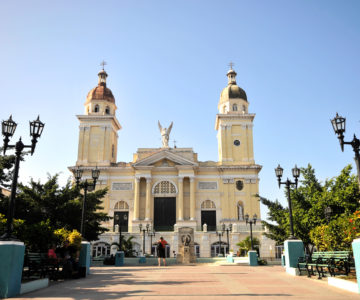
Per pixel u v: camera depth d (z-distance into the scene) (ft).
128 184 168.25
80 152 170.91
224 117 176.04
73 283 41.96
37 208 86.28
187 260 99.04
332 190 71.10
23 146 38.45
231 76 193.67
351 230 43.75
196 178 168.76
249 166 167.12
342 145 37.99
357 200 66.23
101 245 140.87
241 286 37.14
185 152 169.68
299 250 53.31
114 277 49.85
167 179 166.61
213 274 53.93
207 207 165.07
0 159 85.76
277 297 29.35
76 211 89.71
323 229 55.26
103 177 167.53
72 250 50.16
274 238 89.35
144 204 164.45
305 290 33.76
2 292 31.09
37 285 36.60
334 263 42.27
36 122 40.29
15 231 51.29
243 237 142.92
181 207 159.84
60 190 92.43
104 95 183.01
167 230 158.51
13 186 35.99
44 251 52.65
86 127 174.70
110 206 165.27
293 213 72.79
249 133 174.81
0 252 32.01
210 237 144.46
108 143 173.37
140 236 140.56
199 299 28.45
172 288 35.73
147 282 42.09
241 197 165.78
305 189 77.66
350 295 30.45
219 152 181.68
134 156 174.29
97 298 29.60
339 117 38.40
